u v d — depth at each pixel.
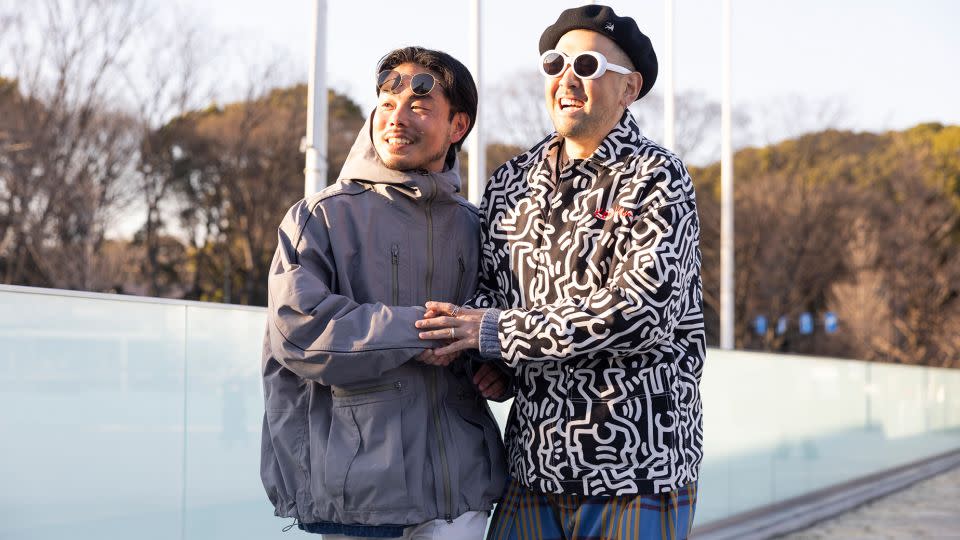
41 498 2.88
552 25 2.67
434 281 2.61
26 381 2.85
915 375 13.52
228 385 3.46
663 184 2.48
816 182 39.59
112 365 3.09
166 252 32.56
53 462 2.92
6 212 27.80
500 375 2.62
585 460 2.48
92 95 28.81
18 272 28.05
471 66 10.09
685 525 2.52
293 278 2.40
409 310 2.44
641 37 2.62
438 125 2.58
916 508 10.12
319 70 7.73
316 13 7.70
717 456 7.00
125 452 3.12
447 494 2.50
